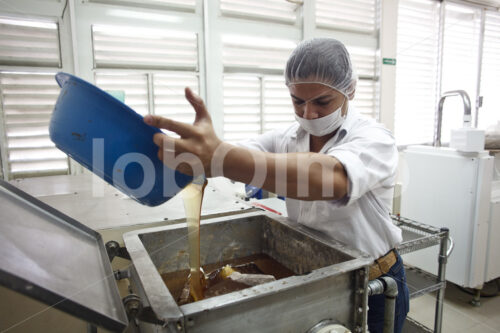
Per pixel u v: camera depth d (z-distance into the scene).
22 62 1.75
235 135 2.38
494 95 3.89
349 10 2.70
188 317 0.48
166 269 0.93
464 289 2.22
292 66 0.84
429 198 2.17
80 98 0.50
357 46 2.78
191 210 0.80
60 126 0.52
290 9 2.46
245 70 2.34
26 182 1.51
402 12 2.99
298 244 0.92
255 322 0.55
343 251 0.74
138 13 1.98
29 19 1.73
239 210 1.13
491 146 2.16
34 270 0.39
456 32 3.43
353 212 0.85
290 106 2.54
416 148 2.25
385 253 0.93
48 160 1.83
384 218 0.90
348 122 0.91
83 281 0.48
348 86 0.86
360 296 0.67
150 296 0.53
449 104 3.27
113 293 0.52
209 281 0.91
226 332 0.52
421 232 1.46
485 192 1.94
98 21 1.89
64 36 1.82
